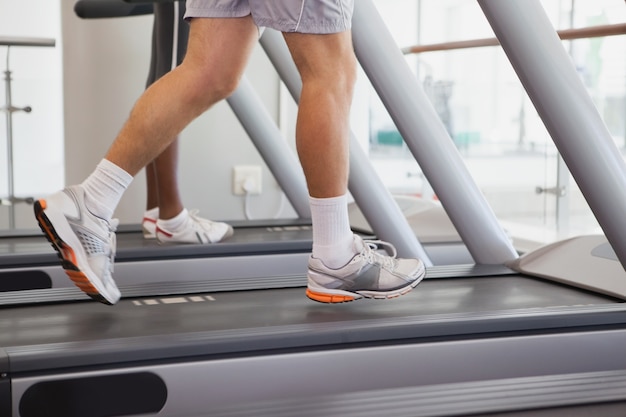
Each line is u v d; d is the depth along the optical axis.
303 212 3.67
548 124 1.90
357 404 1.53
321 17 1.59
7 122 3.62
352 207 3.78
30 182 3.70
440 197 2.45
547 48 1.86
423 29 3.95
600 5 3.22
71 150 3.86
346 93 1.64
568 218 3.48
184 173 4.05
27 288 2.57
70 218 1.64
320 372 1.50
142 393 1.39
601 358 1.69
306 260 2.85
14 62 3.61
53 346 1.39
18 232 3.19
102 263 1.69
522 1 1.86
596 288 2.06
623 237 1.89
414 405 1.56
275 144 3.59
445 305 1.85
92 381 1.36
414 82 2.38
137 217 3.99
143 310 1.78
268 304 1.84
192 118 1.71
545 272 2.26
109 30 3.87
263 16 1.62
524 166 3.62
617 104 3.27
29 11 3.64
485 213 2.46
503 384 1.63
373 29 2.34
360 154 2.71
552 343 1.65
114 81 3.89
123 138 1.67
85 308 1.82
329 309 1.77
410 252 2.71
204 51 1.69
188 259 2.71
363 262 1.73
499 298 1.97
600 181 1.87
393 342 1.56
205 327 1.60
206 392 1.43
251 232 3.31
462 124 3.87
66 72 3.82
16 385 1.32
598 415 1.58
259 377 1.46
